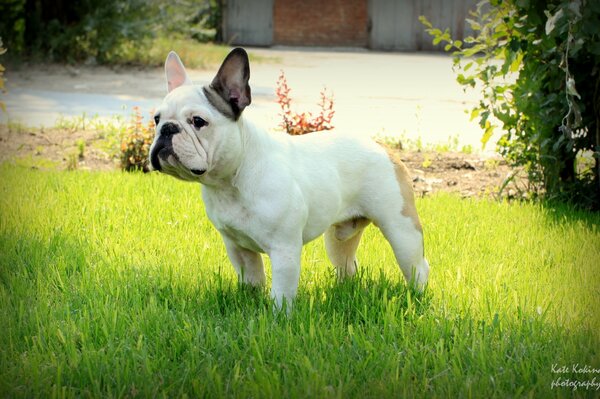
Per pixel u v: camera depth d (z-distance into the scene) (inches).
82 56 286.2
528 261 89.1
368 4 399.9
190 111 68.5
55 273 81.6
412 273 78.0
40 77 255.3
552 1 106.3
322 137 76.9
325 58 348.5
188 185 117.0
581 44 100.6
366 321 71.9
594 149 111.9
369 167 76.7
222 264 86.8
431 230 99.4
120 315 72.1
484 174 130.5
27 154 141.6
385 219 76.9
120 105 206.2
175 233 96.3
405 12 397.4
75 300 77.2
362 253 90.6
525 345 68.6
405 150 147.6
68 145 149.0
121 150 134.9
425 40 398.9
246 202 71.3
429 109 213.5
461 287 79.6
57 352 68.2
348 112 205.3
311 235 75.1
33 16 285.7
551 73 110.0
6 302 76.1
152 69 280.2
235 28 400.5
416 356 67.1
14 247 88.1
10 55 278.2
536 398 62.6
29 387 63.4
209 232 97.7
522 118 116.0
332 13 402.9
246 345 68.6
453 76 288.8
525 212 107.1
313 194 73.6
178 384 63.9
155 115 69.6
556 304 77.0
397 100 228.4
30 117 183.3
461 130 182.1
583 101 112.0
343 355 66.8
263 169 71.3
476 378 63.9
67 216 101.0
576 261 88.5
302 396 61.9
